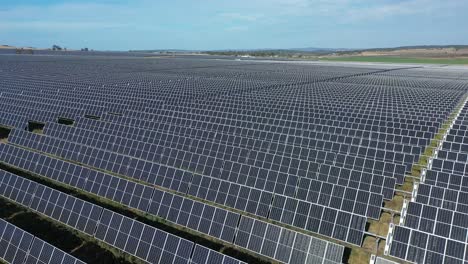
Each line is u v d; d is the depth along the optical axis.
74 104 46.50
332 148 30.42
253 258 17.67
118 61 149.88
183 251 16.45
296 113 42.72
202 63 152.25
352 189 21.28
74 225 19.59
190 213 19.70
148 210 21.08
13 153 28.44
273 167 26.62
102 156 27.98
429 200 20.47
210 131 33.56
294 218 19.64
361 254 18.09
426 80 88.81
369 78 93.25
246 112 42.91
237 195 21.66
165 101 48.84
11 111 42.97
